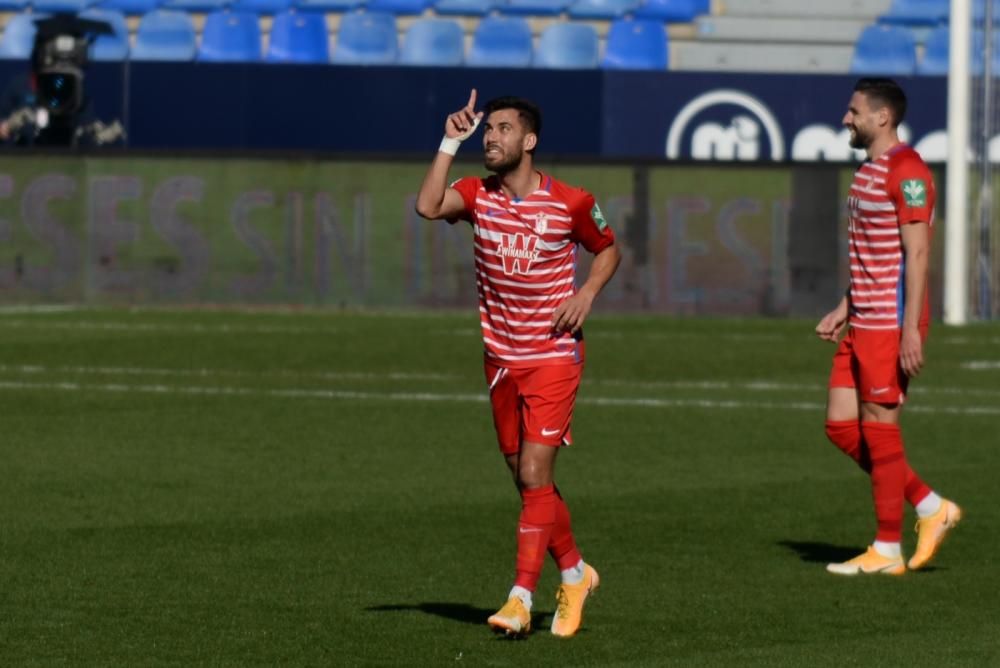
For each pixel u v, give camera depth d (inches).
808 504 1217.4
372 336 2536.9
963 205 2908.5
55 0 3644.2
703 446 1507.1
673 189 2979.8
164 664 748.0
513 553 1026.1
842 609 880.9
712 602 896.9
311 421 1647.4
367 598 895.7
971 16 2955.2
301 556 1007.6
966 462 1427.2
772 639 809.5
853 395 1013.8
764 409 1766.7
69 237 3034.0
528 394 813.2
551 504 807.7
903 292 992.2
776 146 3203.7
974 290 3021.7
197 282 3034.0
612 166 2979.8
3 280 3038.9
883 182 990.4
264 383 1959.9
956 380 2063.2
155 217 3031.5
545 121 3184.1
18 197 3031.5
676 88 3189.0
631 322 2871.6
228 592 904.3
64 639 793.6
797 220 2979.8
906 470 994.1
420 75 3166.8
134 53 3570.4
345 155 3016.7
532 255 802.8
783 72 3198.8
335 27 3708.2
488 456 1433.3
